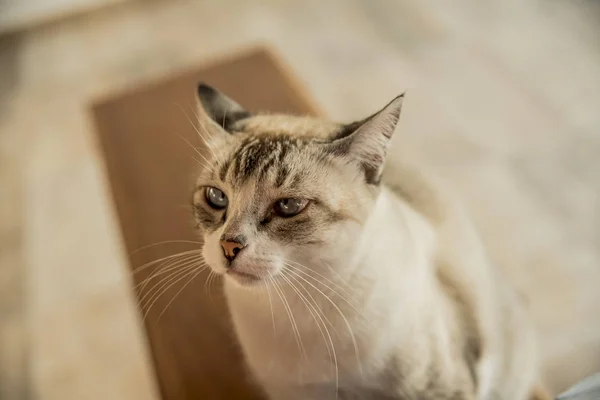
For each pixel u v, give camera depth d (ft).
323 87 6.80
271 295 2.48
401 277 2.48
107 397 4.65
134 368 4.78
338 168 2.38
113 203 3.70
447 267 2.97
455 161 5.86
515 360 3.40
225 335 3.07
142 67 7.73
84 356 4.92
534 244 5.18
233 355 3.03
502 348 3.26
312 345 2.58
